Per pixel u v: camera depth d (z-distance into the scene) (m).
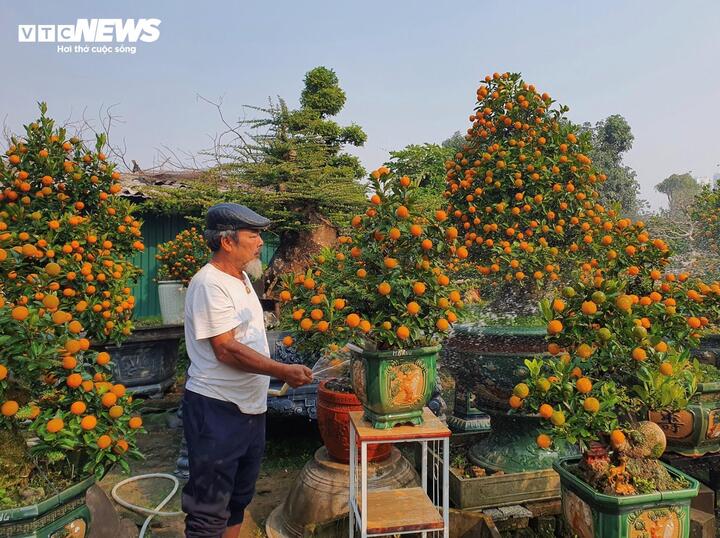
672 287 2.31
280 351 3.89
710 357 3.12
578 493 1.97
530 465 2.87
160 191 6.55
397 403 2.10
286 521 2.76
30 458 1.89
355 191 7.07
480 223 3.26
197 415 1.98
